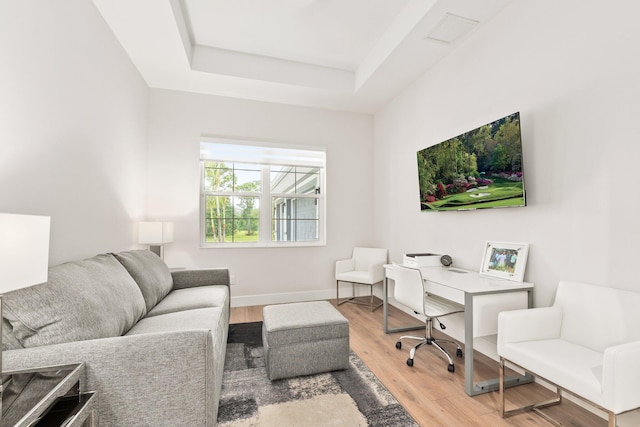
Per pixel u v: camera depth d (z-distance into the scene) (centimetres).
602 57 178
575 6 192
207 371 127
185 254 382
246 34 314
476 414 178
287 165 434
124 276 197
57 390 96
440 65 316
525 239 225
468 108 279
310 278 432
